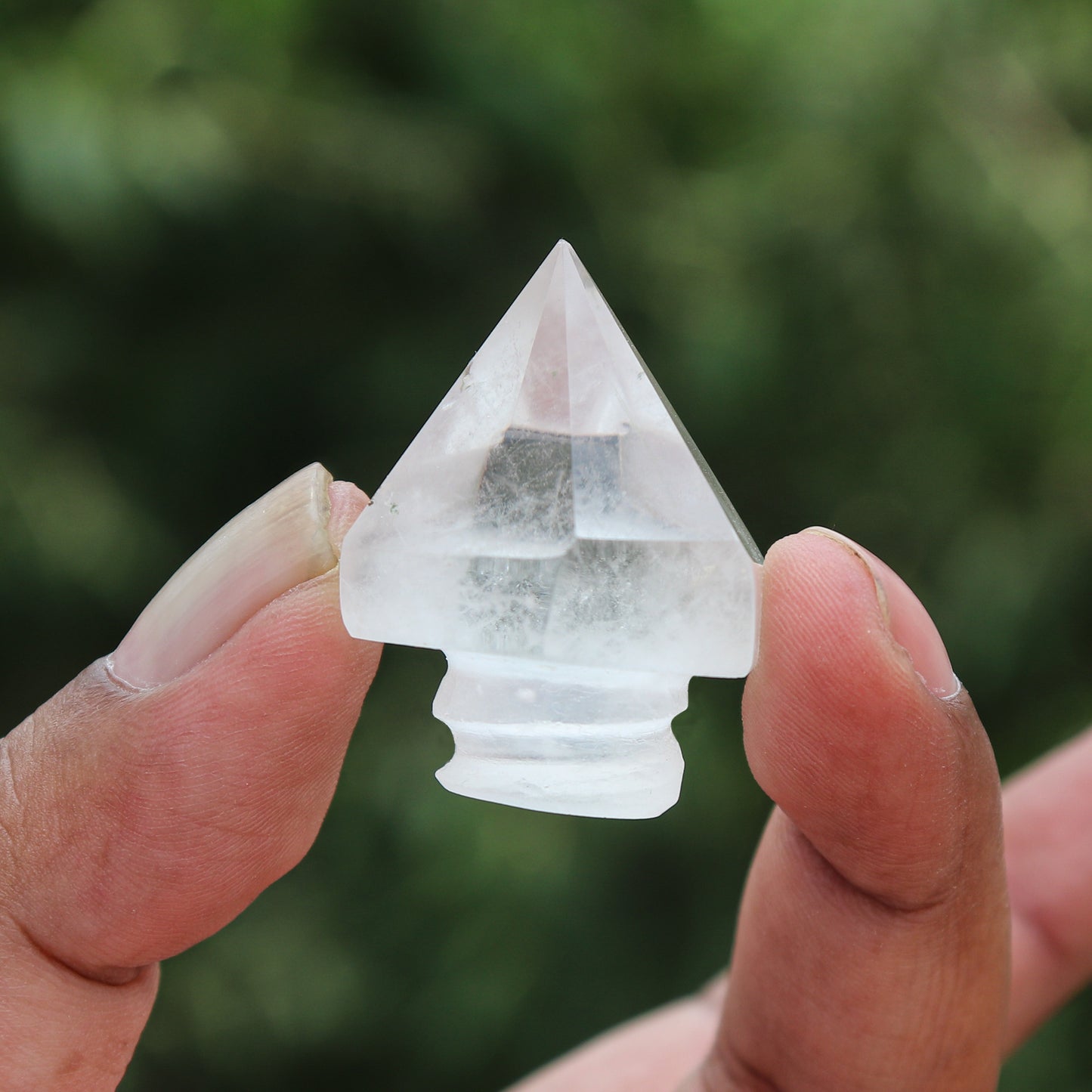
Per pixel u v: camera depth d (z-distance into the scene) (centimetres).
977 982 17
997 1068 17
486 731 16
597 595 15
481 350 16
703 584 15
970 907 17
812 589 16
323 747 16
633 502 16
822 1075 17
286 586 16
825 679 16
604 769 16
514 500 16
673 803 16
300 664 16
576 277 16
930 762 16
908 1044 17
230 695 16
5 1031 16
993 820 17
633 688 16
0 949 16
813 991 17
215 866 16
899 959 17
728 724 35
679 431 16
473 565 16
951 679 16
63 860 16
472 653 16
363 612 16
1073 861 21
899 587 16
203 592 16
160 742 16
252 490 36
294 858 17
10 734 16
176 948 17
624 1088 20
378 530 16
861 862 17
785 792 16
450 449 16
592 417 16
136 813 16
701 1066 18
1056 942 20
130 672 16
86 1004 16
